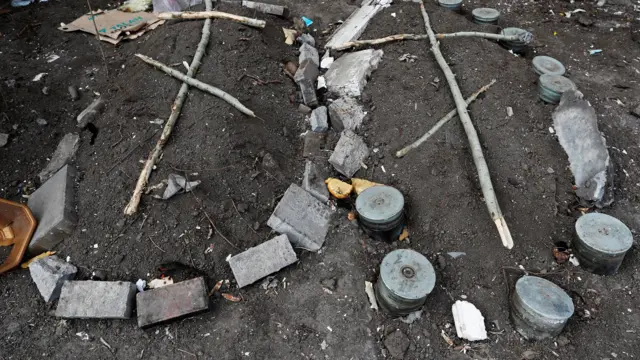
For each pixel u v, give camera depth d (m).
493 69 1.73
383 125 1.55
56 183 1.40
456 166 1.38
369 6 2.12
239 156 1.41
